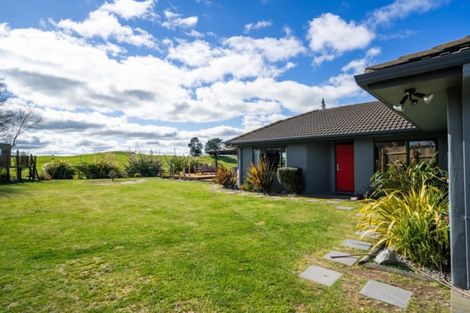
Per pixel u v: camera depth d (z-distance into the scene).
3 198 10.88
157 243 5.02
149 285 3.37
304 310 2.82
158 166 25.81
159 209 8.47
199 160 29.27
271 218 7.02
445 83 3.17
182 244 4.96
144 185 16.39
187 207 8.78
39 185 16.12
